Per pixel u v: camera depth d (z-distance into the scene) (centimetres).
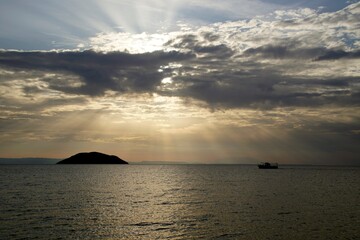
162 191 8150
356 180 13425
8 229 3762
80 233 3656
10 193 7244
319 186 9925
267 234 3666
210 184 10594
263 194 7450
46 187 8850
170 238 3500
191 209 5238
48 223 4097
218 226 4025
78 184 10075
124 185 9981
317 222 4250
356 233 3709
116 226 4003
